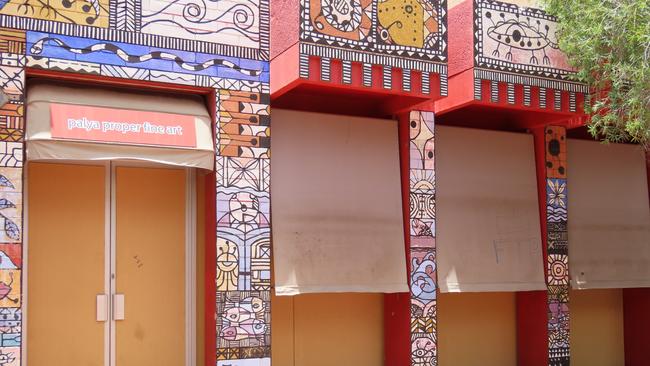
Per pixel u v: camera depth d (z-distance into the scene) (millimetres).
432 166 9227
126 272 8086
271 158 8461
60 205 7836
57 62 7191
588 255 10578
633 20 7965
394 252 8930
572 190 10672
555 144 10359
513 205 10078
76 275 7852
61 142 7152
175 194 8391
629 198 11086
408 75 8070
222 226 7836
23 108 7055
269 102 8172
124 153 7426
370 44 7875
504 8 8922
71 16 7293
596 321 11375
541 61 9062
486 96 8727
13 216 6930
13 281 6887
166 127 7699
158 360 8156
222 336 7754
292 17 7699
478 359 10266
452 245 9555
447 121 10227
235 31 8062
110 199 8070
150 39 7625
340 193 8766
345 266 8617
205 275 8305
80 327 7832
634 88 8078
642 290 11305
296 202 8500
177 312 8281
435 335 9023
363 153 8977
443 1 8328
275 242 8289
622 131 8953
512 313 10586
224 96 7949
